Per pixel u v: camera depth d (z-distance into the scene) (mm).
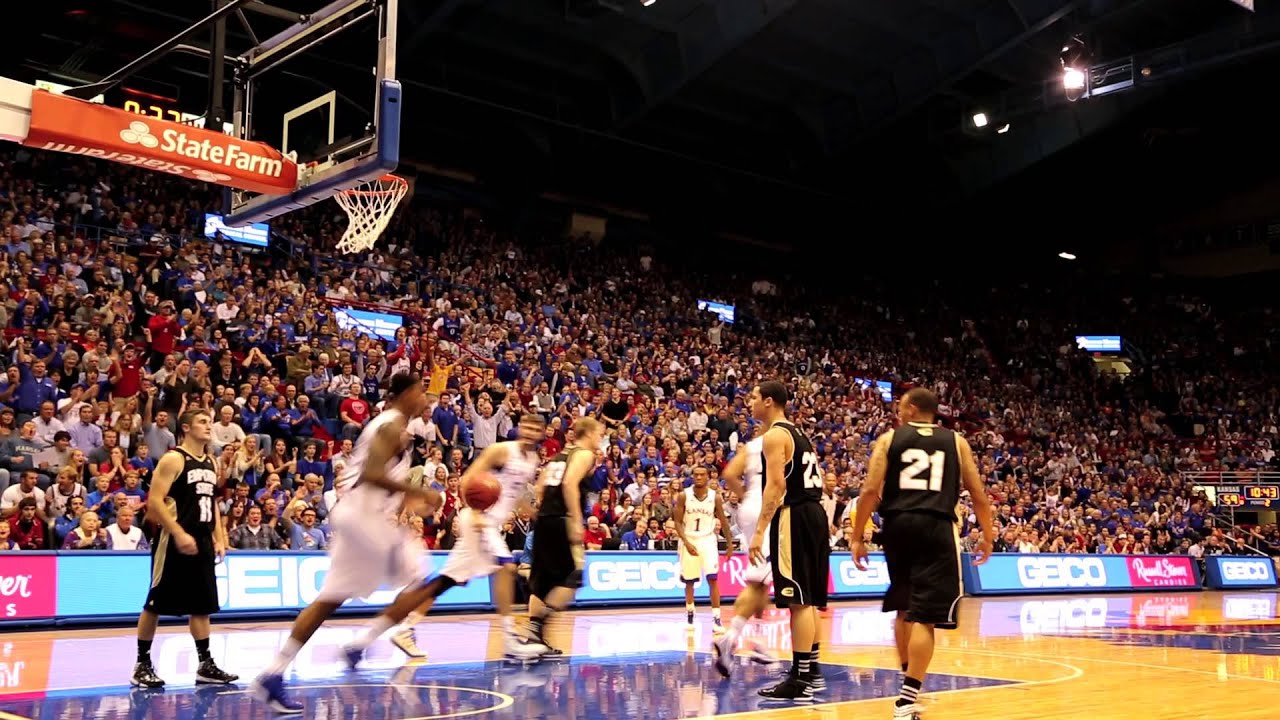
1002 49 22266
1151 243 38375
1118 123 28312
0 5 18344
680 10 21453
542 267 25938
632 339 23297
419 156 26359
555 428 16219
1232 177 35031
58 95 7559
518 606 13477
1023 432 28031
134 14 19062
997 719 5613
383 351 17203
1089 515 22828
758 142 27703
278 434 14031
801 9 21984
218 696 6078
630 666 7840
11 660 7715
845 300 33688
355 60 15750
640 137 26672
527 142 25859
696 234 32594
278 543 12062
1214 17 22672
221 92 9242
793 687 6285
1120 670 8047
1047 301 37469
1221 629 12203
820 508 6539
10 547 10461
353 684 6660
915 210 31219
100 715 5395
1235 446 29922
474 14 21031
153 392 13109
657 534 15320
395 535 5848
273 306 17281
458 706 5824
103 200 18422
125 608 10609
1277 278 35500
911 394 5742
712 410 20516
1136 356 35781
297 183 8961
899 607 5688
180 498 6523
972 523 19406
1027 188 33031
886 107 25094
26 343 13000
